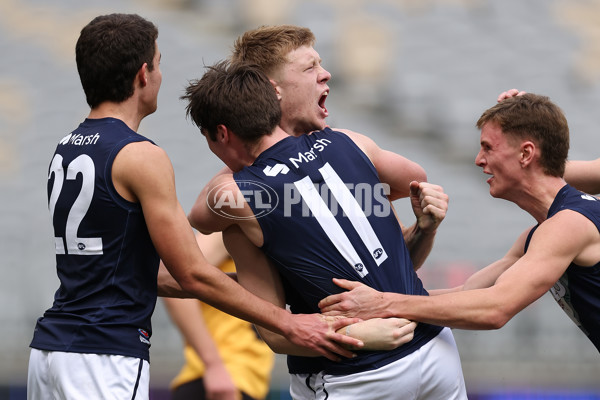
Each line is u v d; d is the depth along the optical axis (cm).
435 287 2288
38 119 3369
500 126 1016
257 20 3866
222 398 1285
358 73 3638
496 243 2731
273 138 1009
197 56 3578
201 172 3030
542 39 3756
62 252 950
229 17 3875
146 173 906
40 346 938
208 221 1001
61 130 3322
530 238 1041
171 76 3472
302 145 1012
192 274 928
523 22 3850
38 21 3834
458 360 1035
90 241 923
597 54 3697
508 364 2073
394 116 3431
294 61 1062
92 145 933
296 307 1045
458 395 1027
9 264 2703
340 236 978
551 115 1001
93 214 919
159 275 1102
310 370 1023
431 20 3856
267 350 1432
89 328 913
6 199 3016
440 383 1002
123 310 927
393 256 1008
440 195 1076
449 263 2625
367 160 1037
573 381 2052
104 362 911
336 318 970
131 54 955
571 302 1012
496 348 2100
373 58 3678
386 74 3622
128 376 917
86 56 957
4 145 3259
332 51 3709
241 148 1010
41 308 2564
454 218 2850
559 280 1012
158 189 910
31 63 3631
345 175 1005
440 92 3531
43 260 2722
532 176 1010
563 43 3747
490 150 1028
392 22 3831
